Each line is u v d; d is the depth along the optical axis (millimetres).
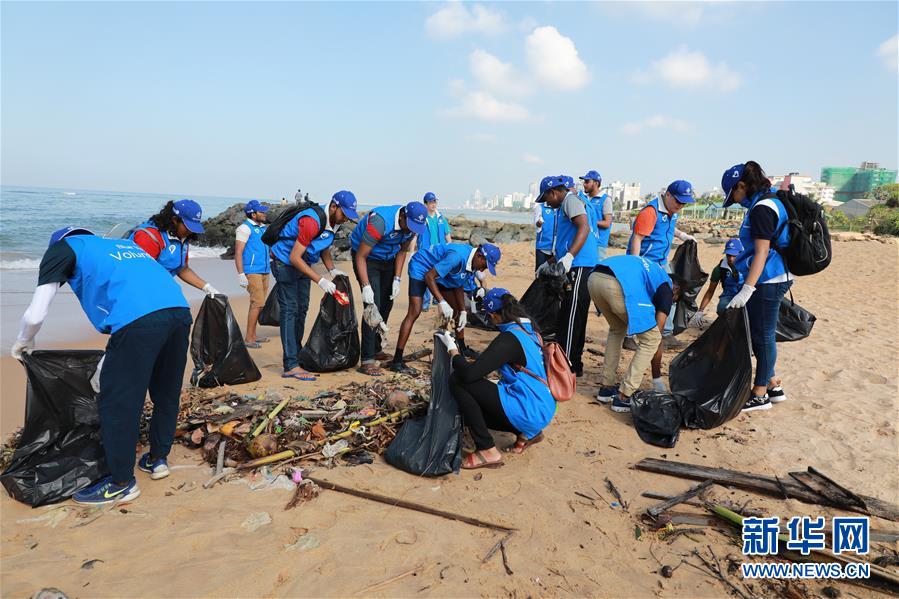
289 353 5469
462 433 3727
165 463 3555
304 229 5051
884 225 50406
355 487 3389
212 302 5031
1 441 4004
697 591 2543
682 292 6543
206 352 5125
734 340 4363
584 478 3588
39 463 3322
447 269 5484
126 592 2441
